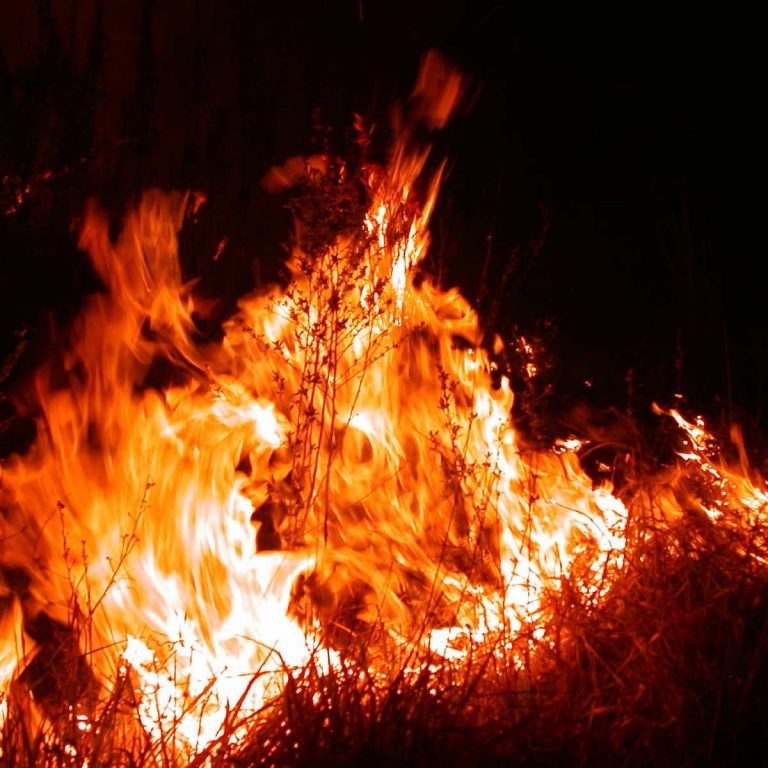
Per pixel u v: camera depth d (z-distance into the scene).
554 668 2.66
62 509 3.32
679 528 3.11
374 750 2.25
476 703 2.54
